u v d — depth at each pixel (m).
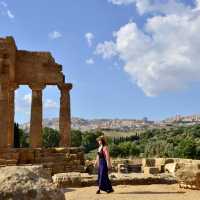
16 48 42.81
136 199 17.22
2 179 10.18
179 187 22.48
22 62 43.25
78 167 33.75
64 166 33.50
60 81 43.84
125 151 126.94
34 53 43.66
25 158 33.97
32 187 10.05
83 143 177.38
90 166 34.25
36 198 9.90
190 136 172.25
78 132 179.00
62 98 44.00
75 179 24.25
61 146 43.78
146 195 18.80
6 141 37.19
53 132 156.38
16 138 60.53
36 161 33.84
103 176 19.86
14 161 32.56
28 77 43.22
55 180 24.20
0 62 38.03
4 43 38.34
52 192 10.21
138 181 25.52
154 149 131.62
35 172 11.42
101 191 20.98
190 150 117.19
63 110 43.88
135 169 43.09
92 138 180.12
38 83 43.28
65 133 43.91
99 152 20.16
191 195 18.95
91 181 24.59
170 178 26.58
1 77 37.91
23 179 10.27
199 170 21.78
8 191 9.80
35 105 43.00
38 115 42.97
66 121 43.94
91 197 18.19
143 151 141.25
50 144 154.12
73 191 21.30
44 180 10.64
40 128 42.84
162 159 44.75
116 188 22.52
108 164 19.86
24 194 9.86
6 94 37.78
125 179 25.33
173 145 136.38
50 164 32.97
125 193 19.77
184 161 44.12
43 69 43.62
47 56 43.72
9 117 42.28
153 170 38.31
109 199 17.30
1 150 33.94
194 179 21.53
